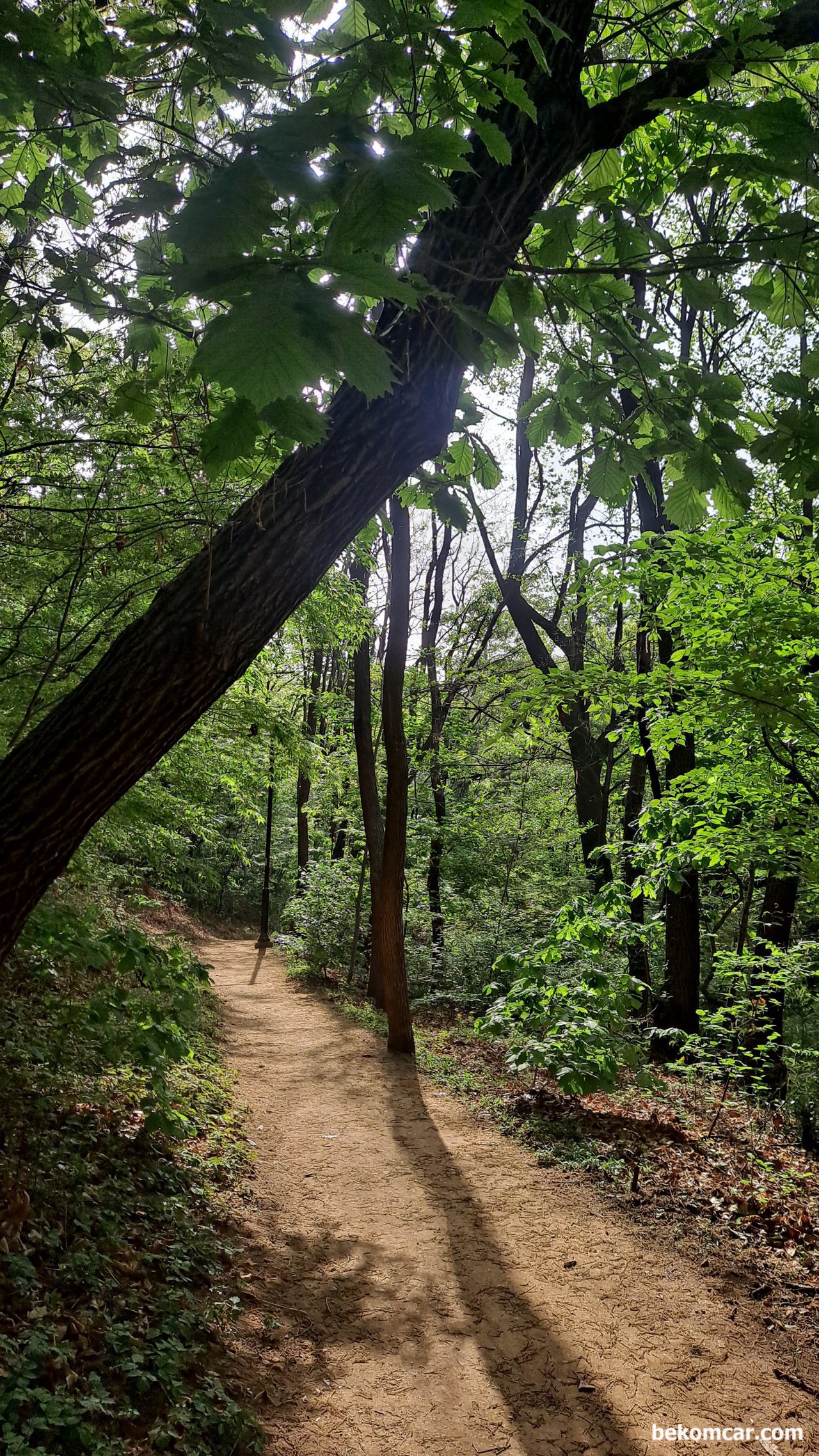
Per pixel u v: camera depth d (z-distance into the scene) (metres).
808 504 8.59
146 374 2.58
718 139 2.53
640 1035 9.70
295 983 14.44
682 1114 7.22
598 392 2.55
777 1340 4.25
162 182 1.35
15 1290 3.27
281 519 2.22
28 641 4.50
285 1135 6.86
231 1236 4.83
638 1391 3.83
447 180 2.13
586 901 8.28
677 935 10.27
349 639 10.52
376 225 1.03
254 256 1.04
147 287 2.04
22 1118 4.61
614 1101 7.62
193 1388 3.32
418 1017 12.20
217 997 12.12
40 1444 2.65
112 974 7.08
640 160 2.84
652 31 2.57
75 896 6.50
